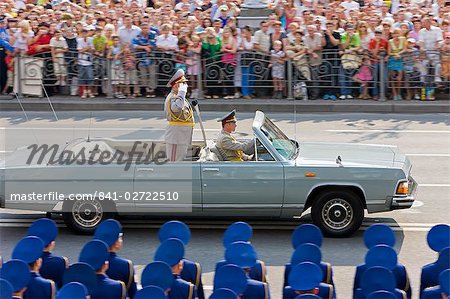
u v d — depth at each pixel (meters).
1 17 77.06
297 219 46.53
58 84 76.25
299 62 74.38
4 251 41.09
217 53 74.56
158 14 76.69
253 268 29.44
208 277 37.66
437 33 74.00
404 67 74.31
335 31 74.06
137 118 70.94
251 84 75.25
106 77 76.12
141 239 43.22
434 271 29.84
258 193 42.38
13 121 70.00
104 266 28.69
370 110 73.38
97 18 76.00
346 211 42.72
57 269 30.81
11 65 75.62
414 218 46.44
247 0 76.19
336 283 36.91
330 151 45.19
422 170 55.97
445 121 70.69
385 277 26.53
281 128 67.56
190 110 43.53
